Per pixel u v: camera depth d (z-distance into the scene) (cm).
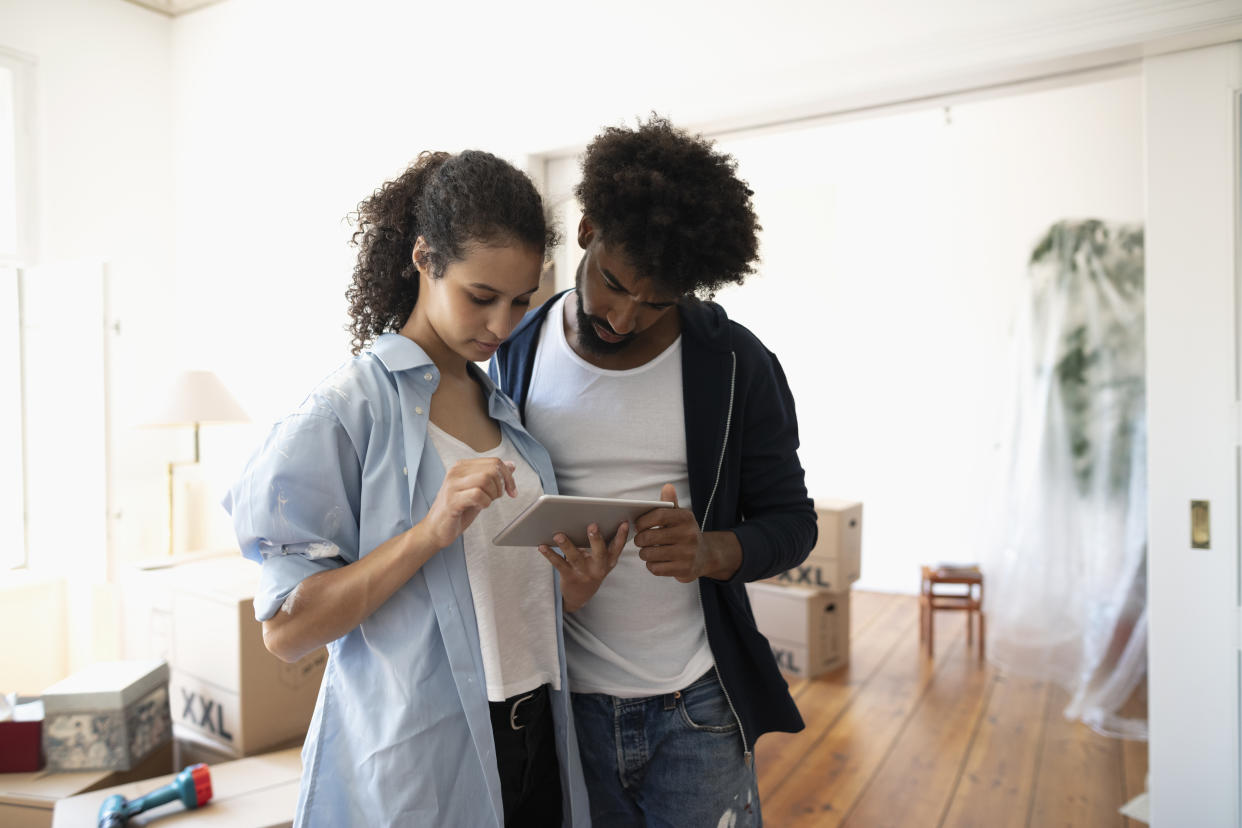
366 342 125
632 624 138
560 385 141
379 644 110
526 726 122
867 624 480
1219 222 215
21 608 354
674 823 139
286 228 381
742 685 142
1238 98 212
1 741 231
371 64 347
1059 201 486
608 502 108
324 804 112
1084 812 275
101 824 194
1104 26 215
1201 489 219
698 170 120
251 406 401
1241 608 215
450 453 117
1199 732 220
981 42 230
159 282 426
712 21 270
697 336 140
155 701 247
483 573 115
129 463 416
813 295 558
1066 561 397
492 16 312
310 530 105
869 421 546
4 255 372
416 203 116
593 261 124
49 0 385
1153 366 223
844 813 275
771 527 137
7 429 377
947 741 329
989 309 509
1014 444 425
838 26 251
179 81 423
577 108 295
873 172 536
